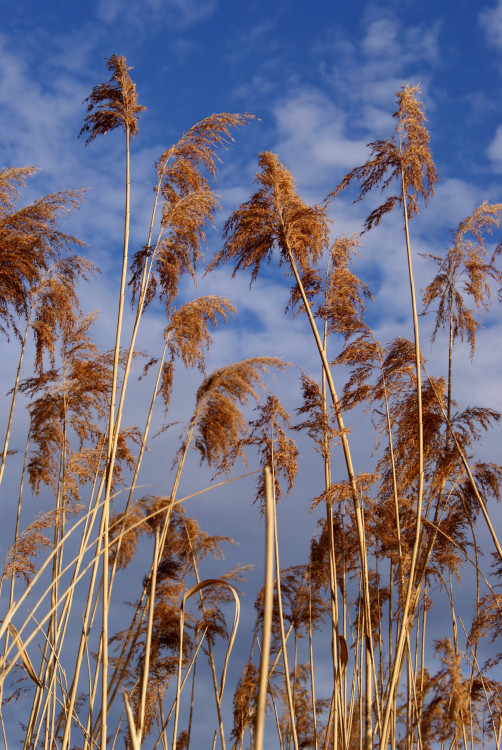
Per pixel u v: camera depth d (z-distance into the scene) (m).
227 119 3.65
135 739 2.56
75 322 3.76
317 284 3.72
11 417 3.58
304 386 3.57
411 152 3.53
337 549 3.70
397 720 3.37
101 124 3.60
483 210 3.64
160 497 3.60
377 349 3.56
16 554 3.39
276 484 3.65
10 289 3.57
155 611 3.57
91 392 3.69
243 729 3.64
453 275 3.64
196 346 3.64
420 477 3.25
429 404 3.51
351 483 3.40
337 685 3.32
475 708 3.19
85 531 3.32
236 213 3.69
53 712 3.30
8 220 3.53
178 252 3.64
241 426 3.48
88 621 3.39
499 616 3.41
